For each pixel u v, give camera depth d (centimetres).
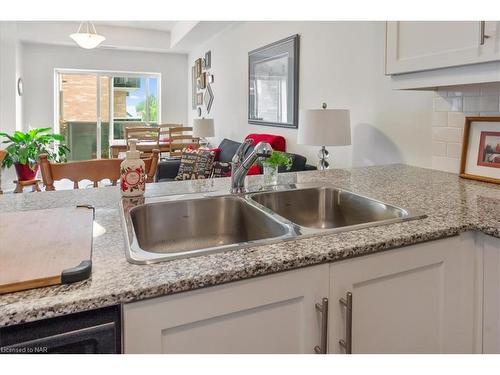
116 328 70
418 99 215
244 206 138
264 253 85
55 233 94
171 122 759
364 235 97
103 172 167
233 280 78
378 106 245
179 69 753
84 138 717
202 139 626
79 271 71
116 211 122
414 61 158
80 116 709
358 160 267
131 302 70
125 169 137
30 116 662
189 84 746
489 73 132
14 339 64
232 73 505
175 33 633
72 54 678
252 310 81
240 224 141
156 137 614
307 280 86
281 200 154
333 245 90
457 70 143
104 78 717
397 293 99
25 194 146
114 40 642
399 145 230
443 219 111
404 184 166
